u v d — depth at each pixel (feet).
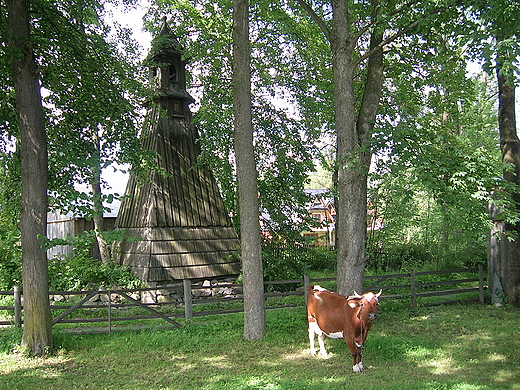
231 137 49.78
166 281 46.70
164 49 53.42
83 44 35.29
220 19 48.73
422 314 39.96
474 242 52.95
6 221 48.96
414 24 33.88
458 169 34.37
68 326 36.37
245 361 27.84
